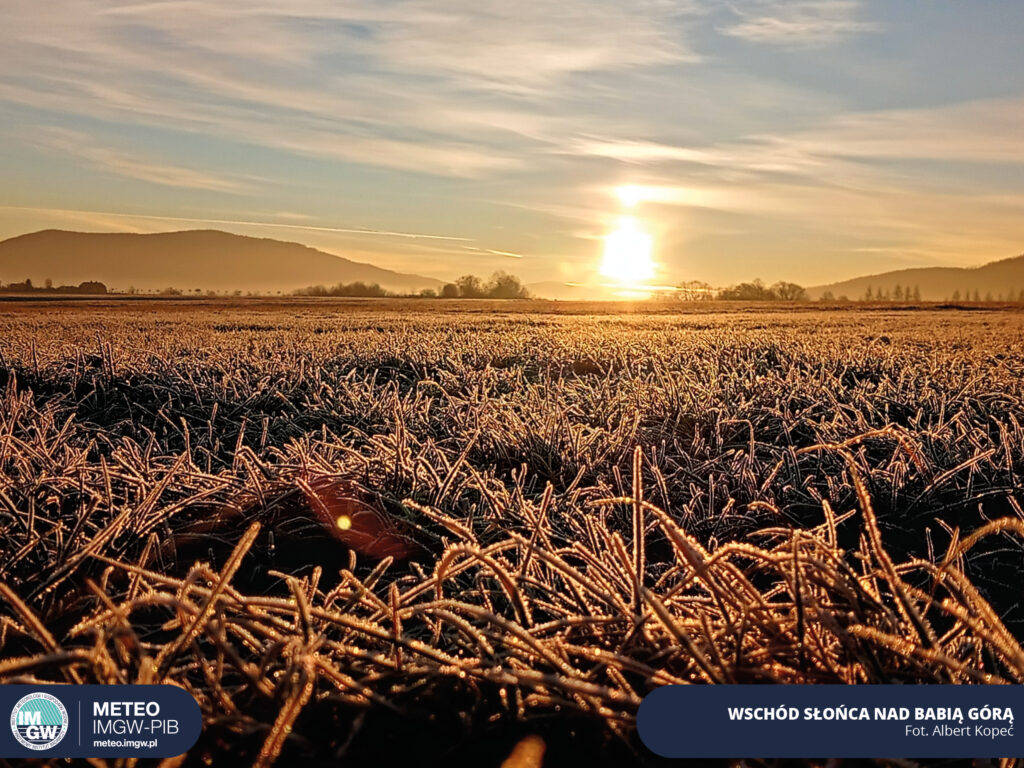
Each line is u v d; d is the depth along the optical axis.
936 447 6.11
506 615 3.37
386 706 2.35
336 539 4.33
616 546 2.71
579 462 5.74
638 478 2.60
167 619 3.27
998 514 4.95
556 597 3.14
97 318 34.56
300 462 4.96
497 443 6.13
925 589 3.83
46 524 4.20
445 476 4.93
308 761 2.21
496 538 4.31
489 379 10.47
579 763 2.30
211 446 6.72
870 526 2.45
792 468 5.54
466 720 2.37
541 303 94.44
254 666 2.24
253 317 38.72
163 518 4.03
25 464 4.64
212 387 9.06
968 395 8.50
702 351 15.16
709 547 4.33
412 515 4.34
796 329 28.02
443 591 3.62
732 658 2.49
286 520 4.49
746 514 4.77
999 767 2.15
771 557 2.41
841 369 12.21
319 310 55.28
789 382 9.00
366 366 12.48
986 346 18.06
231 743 2.23
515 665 2.51
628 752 2.33
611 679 2.60
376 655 2.54
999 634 2.22
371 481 4.79
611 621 2.61
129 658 2.33
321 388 9.12
